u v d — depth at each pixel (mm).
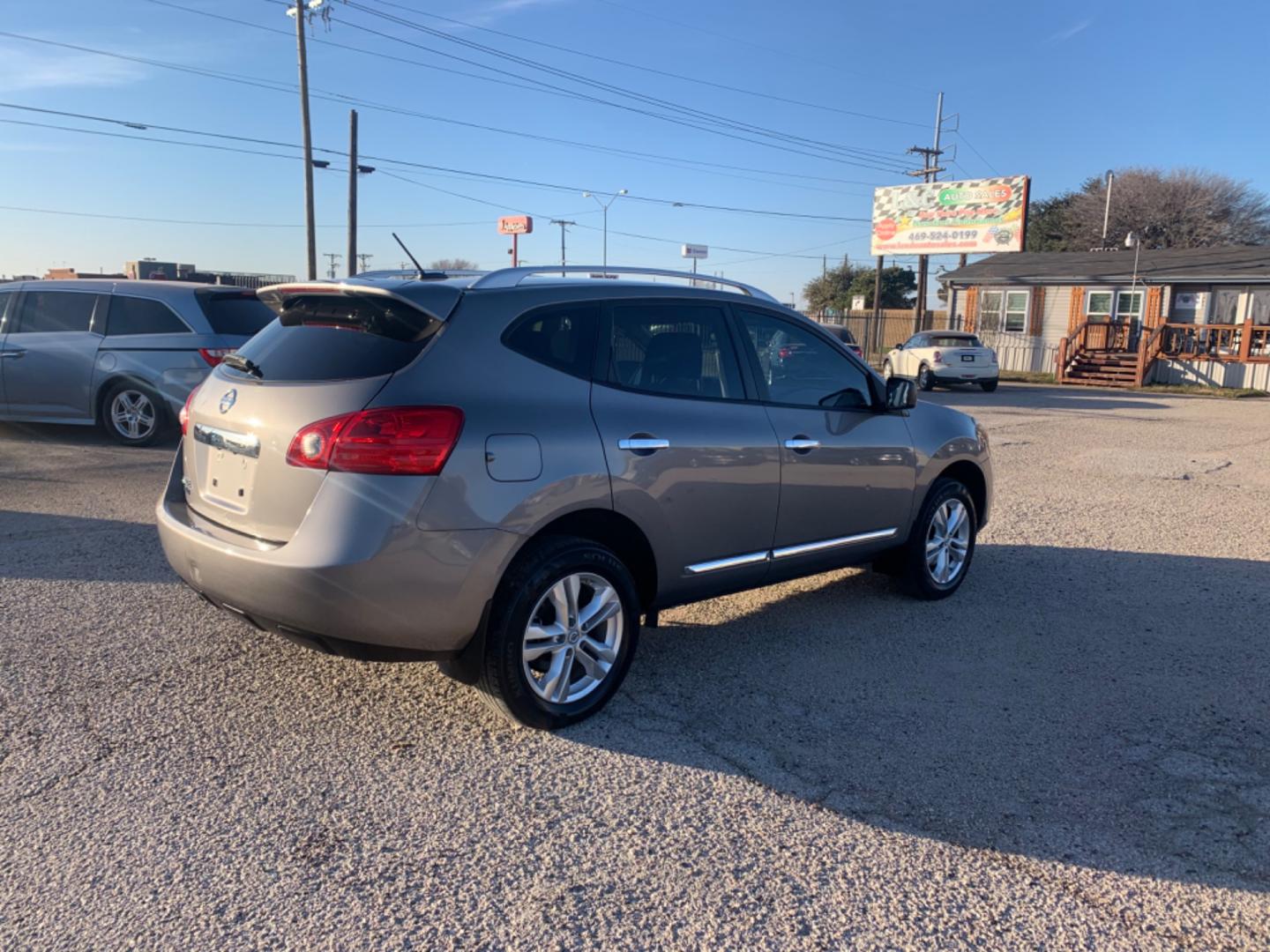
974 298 33875
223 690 4148
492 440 3531
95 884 2812
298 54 26953
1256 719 4148
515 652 3643
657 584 4199
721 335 4496
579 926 2699
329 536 3316
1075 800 3451
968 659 4781
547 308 3891
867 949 2645
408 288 3592
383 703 4062
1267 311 28312
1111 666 4723
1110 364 28719
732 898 2844
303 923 2676
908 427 5383
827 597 5785
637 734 3865
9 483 8242
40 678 4211
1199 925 2781
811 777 3562
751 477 4430
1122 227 58344
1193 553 7004
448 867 2947
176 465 4250
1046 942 2691
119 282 10289
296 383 3572
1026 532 7621
